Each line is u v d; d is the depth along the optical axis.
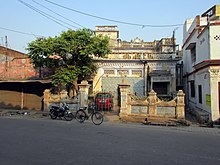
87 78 23.23
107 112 19.36
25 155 6.18
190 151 6.99
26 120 14.27
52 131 10.09
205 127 12.96
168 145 7.77
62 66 20.94
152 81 22.64
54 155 6.22
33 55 19.59
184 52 25.20
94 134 9.56
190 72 21.02
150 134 9.99
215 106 13.59
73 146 7.27
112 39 30.67
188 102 22.41
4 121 13.41
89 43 19.70
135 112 15.71
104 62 23.56
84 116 14.27
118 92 23.27
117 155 6.33
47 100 19.48
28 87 21.98
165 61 23.12
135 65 23.45
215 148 7.50
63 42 18.95
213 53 13.71
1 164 5.42
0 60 25.77
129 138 8.86
